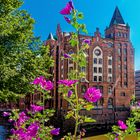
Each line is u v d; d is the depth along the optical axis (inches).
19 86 746.8
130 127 207.0
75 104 202.2
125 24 3622.0
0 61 705.6
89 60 3221.0
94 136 1978.3
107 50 3405.5
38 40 887.1
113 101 3284.9
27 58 789.9
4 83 719.7
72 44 207.6
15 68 763.4
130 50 3595.0
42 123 240.2
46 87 239.9
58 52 3198.8
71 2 201.8
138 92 5191.9
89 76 3206.2
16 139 232.7
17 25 794.2
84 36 3186.5
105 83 3294.8
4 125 2294.5
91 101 190.2
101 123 2974.9
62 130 2503.7
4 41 749.9
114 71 3425.2
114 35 3501.5
